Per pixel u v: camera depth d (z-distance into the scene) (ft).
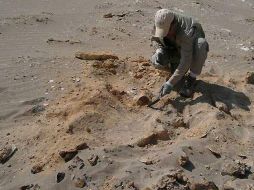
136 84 13.43
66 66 14.43
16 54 15.56
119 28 19.25
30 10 22.17
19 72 13.97
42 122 11.46
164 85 12.13
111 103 12.05
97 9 22.91
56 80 13.52
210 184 9.05
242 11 27.48
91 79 13.37
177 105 12.37
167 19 11.85
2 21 19.16
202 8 25.66
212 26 22.57
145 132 10.94
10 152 10.54
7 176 9.96
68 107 11.76
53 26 19.27
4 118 11.82
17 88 13.11
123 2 24.21
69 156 9.89
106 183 9.23
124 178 9.22
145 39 18.06
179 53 13.17
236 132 11.23
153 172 9.36
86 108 11.62
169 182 8.87
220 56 17.25
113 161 9.68
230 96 13.03
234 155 10.40
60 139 10.57
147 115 11.80
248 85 13.92
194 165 9.80
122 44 17.22
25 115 11.96
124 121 11.51
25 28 18.54
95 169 9.50
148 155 10.04
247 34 22.30
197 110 12.05
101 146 10.28
